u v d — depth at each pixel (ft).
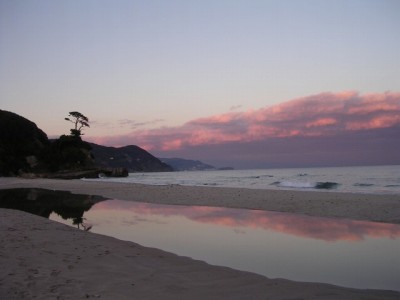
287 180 178.91
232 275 21.11
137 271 21.67
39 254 25.27
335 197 66.64
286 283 19.67
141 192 95.35
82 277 20.01
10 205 68.54
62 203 71.72
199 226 41.81
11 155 272.51
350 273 22.59
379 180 159.94
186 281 19.80
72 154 285.23
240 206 61.21
